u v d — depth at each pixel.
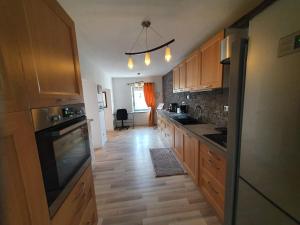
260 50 0.82
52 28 0.92
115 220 1.67
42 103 0.77
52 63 0.91
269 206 0.84
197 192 2.08
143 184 2.32
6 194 0.55
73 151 1.12
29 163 0.65
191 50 2.86
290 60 0.66
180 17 1.67
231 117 1.09
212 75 1.99
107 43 2.39
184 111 4.07
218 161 1.54
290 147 0.69
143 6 1.45
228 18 1.72
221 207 1.54
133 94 6.73
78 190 1.17
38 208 0.70
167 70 5.28
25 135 0.63
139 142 4.43
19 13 0.64
